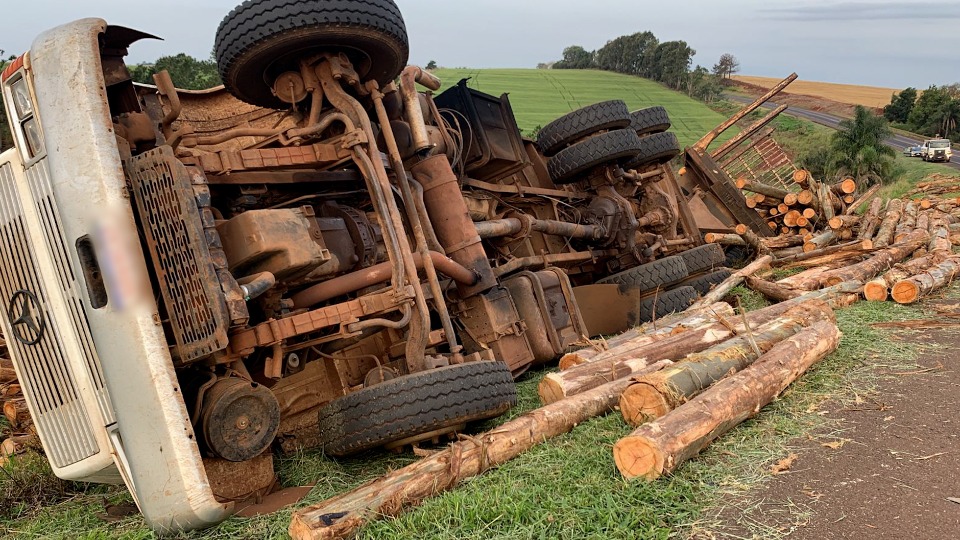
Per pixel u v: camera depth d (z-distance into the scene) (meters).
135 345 3.55
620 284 8.49
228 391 3.81
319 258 4.07
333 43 4.53
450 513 3.23
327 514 3.21
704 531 2.97
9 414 6.05
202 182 3.79
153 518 3.54
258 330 3.97
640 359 5.14
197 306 3.71
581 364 5.13
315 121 4.79
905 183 31.69
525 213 8.04
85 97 3.67
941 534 2.85
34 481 4.61
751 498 3.25
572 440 4.04
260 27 4.29
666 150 10.27
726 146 17.64
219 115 6.45
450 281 6.05
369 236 5.09
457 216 5.87
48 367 3.97
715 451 3.79
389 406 3.94
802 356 4.84
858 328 6.30
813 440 3.89
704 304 8.16
